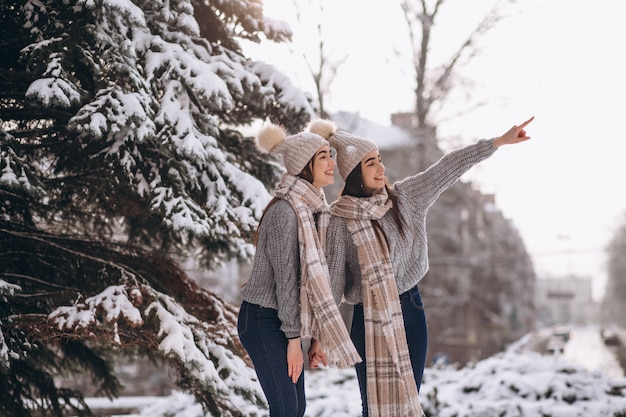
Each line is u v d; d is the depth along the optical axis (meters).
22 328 4.94
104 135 5.32
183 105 5.38
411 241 3.59
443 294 26.02
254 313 3.33
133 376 22.44
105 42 4.94
